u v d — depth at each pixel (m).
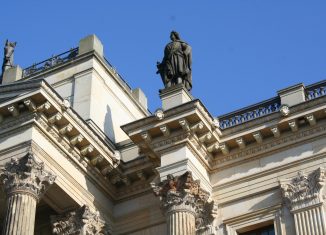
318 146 47.22
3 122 47.62
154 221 49.97
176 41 53.19
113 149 51.56
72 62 61.03
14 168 45.53
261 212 47.03
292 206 45.94
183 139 47.84
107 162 50.47
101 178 50.94
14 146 46.50
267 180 47.84
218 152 49.59
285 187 46.78
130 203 51.44
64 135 48.22
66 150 48.56
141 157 50.88
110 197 51.75
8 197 45.09
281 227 45.91
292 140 48.06
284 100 49.59
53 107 46.94
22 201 44.59
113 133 59.06
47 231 51.12
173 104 49.28
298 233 44.88
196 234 47.56
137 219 50.66
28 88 46.56
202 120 47.56
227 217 47.91
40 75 62.38
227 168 49.44
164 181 46.84
